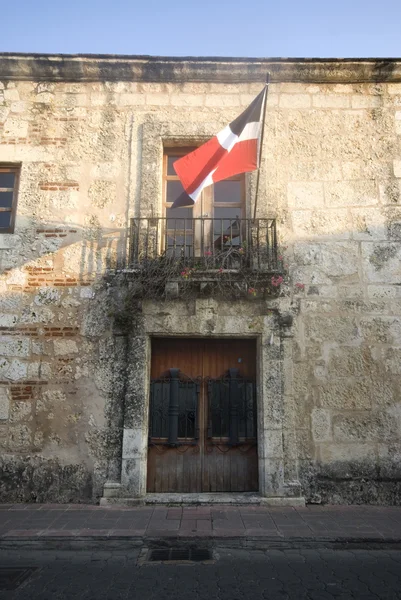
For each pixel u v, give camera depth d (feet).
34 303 21.08
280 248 21.54
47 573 13.02
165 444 20.51
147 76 23.26
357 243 21.71
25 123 23.02
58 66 23.22
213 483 20.21
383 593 11.69
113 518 16.97
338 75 23.27
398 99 23.22
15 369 20.42
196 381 21.15
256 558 14.16
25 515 17.37
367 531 15.69
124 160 22.65
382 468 19.53
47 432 19.83
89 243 21.74
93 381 20.26
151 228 21.43
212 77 23.25
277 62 23.15
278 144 22.77
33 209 22.06
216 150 19.74
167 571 13.15
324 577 12.71
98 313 20.90
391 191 22.33
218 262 21.04
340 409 20.02
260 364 20.44
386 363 20.49
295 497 18.94
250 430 20.74
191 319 20.62
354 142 22.91
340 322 20.84
